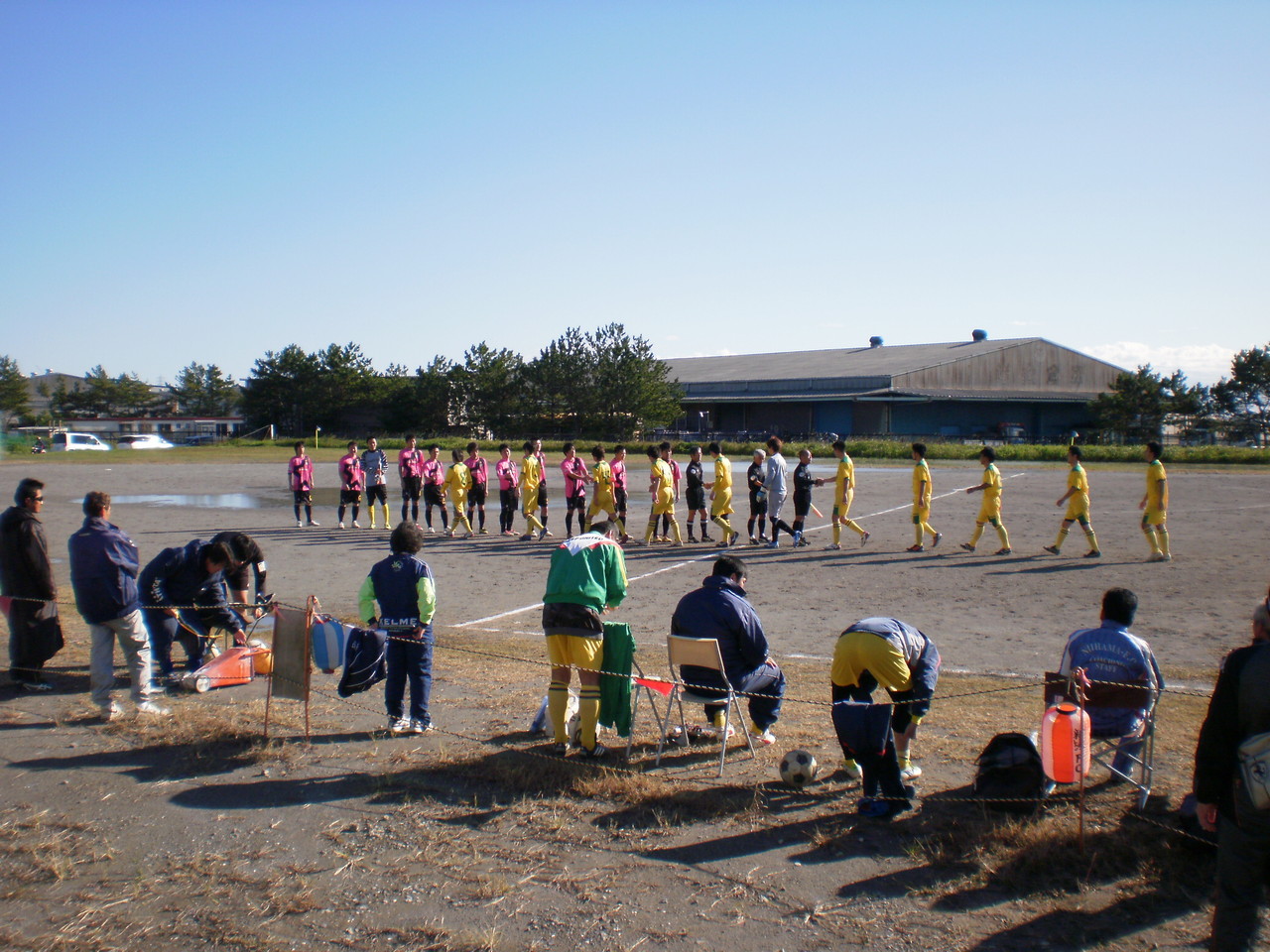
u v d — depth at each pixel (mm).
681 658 6387
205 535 19609
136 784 6059
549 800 5711
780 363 85688
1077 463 15984
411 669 6996
